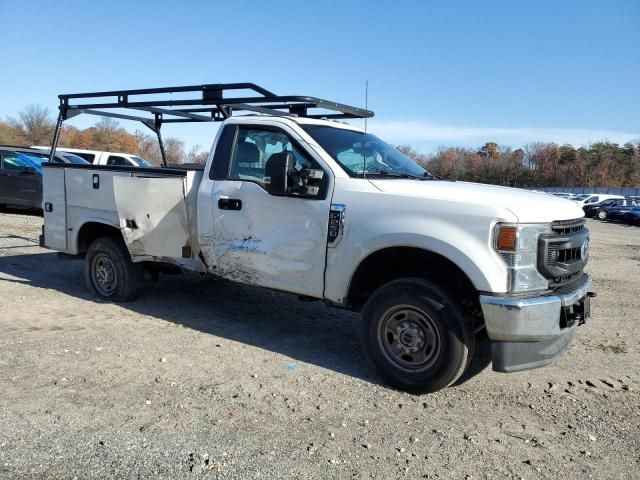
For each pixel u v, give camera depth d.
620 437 3.77
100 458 3.21
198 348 5.21
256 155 5.36
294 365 4.89
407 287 4.33
